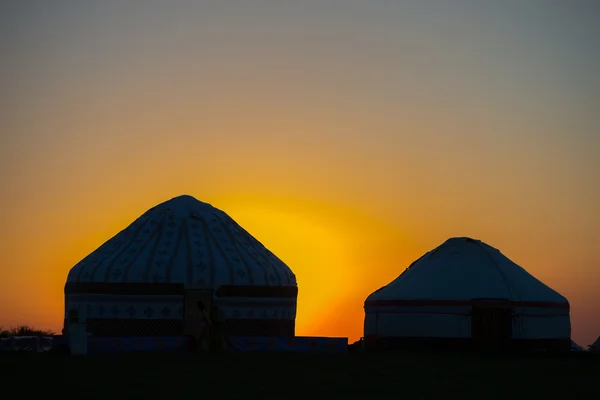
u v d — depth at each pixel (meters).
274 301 34.06
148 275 32.75
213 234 34.81
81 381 22.41
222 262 33.56
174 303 32.72
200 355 28.73
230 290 33.22
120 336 32.62
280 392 21.81
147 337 30.95
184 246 33.91
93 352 29.38
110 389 21.48
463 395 22.22
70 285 34.16
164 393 21.22
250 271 33.69
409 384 23.48
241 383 22.77
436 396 21.98
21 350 32.06
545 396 22.39
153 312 32.69
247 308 33.44
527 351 34.81
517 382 24.34
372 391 22.36
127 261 33.25
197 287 32.88
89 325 32.94
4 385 21.75
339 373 24.86
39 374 23.34
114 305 32.78
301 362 27.02
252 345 31.47
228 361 26.75
